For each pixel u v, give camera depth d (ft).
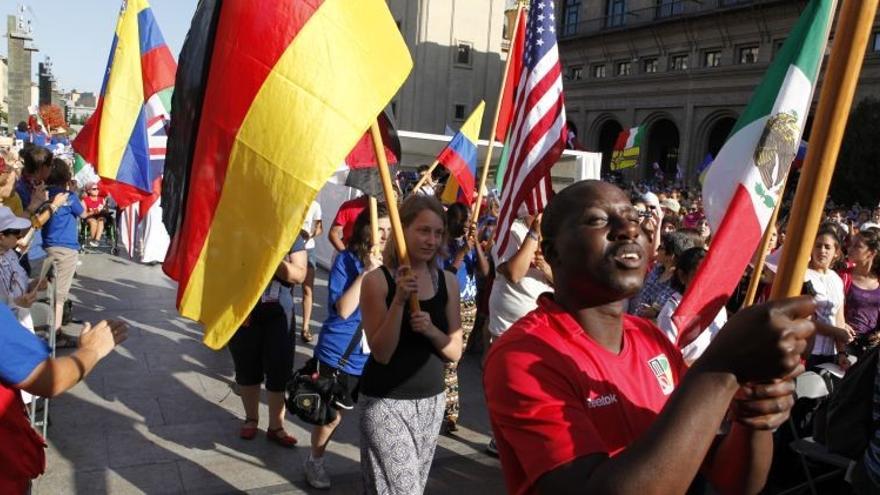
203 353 22.82
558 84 16.94
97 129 18.74
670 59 123.85
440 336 10.32
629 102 130.11
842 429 9.35
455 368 17.39
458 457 16.01
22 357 7.85
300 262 15.49
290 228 7.79
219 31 8.43
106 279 33.73
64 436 15.78
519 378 4.76
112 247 41.88
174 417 17.33
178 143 9.09
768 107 9.32
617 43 132.87
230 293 8.00
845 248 27.20
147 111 22.21
